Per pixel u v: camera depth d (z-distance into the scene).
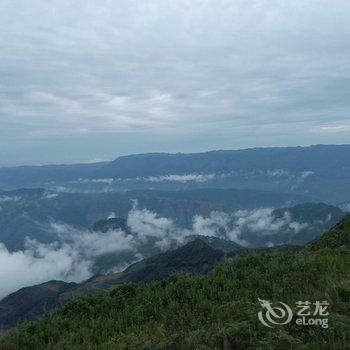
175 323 11.00
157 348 9.12
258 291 12.41
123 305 12.74
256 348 8.45
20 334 10.80
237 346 8.84
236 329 9.18
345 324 8.95
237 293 12.26
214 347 8.90
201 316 10.84
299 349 8.32
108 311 12.38
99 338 10.30
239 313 10.51
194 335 9.39
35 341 10.40
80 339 10.53
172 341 9.31
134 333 10.40
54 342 10.34
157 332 10.13
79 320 11.80
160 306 12.13
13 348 10.17
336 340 8.66
